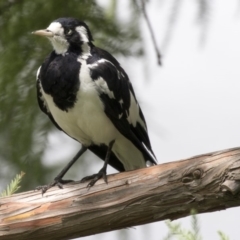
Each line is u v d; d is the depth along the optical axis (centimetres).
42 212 916
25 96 1230
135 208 894
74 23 1067
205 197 860
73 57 1048
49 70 1043
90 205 908
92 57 1053
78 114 1046
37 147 1256
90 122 1052
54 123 1145
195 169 860
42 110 1127
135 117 1096
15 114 1237
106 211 904
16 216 917
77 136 1103
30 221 916
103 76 1037
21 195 928
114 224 910
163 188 878
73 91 1034
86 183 925
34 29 1216
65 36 1059
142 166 1129
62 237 924
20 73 1227
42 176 1270
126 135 1079
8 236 920
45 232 919
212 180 849
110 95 1043
